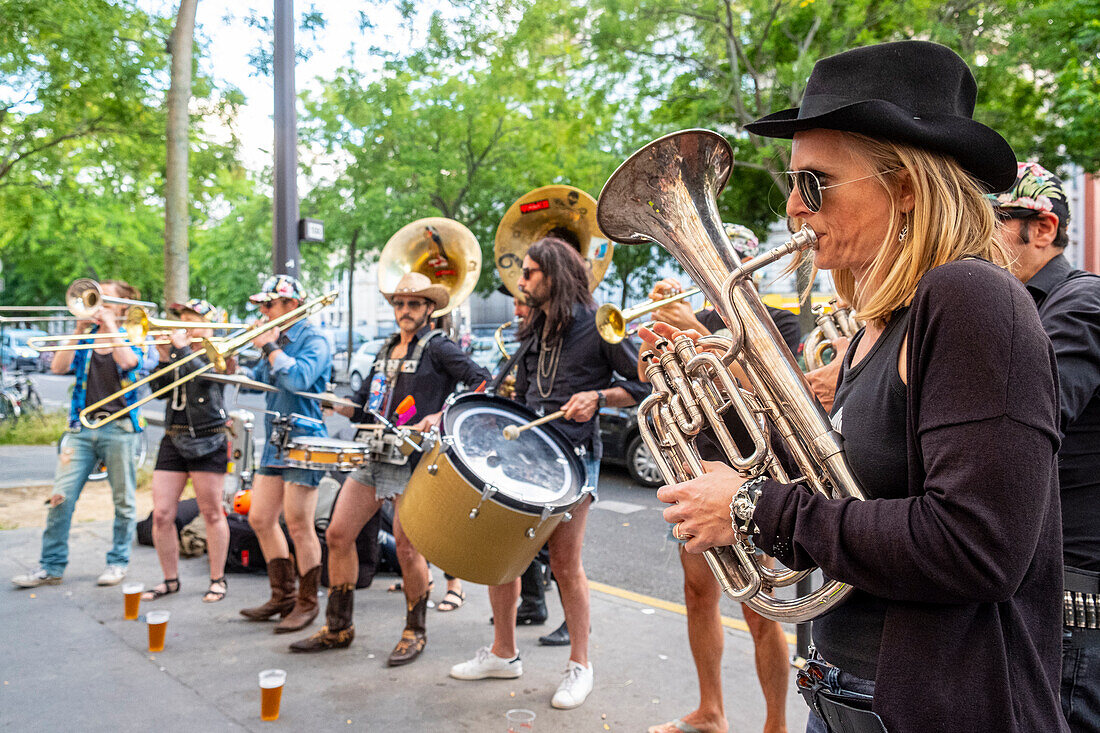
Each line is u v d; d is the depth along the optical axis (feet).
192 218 37.14
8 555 17.33
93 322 15.58
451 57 30.86
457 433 9.62
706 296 4.87
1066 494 5.33
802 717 10.09
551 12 31.09
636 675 11.48
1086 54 28.32
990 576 3.16
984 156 3.79
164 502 14.87
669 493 4.20
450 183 43.75
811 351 7.64
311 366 13.47
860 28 29.17
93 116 29.99
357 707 10.44
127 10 26.13
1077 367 5.21
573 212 14.56
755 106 31.42
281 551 13.88
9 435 38.04
